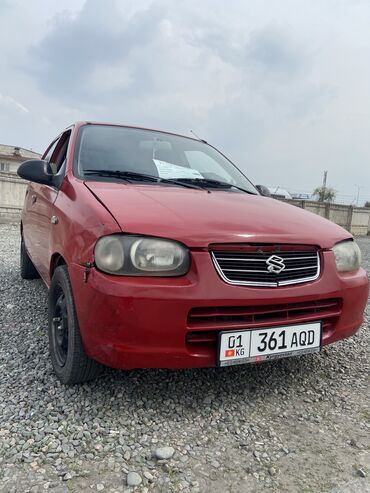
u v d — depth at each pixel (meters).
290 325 2.21
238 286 2.02
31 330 3.27
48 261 2.88
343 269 2.45
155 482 1.68
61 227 2.49
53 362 2.52
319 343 2.32
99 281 1.95
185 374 2.63
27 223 4.19
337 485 1.72
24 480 1.65
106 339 1.95
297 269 2.22
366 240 17.17
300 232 2.30
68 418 2.07
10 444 1.85
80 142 3.10
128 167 2.95
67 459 1.78
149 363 1.96
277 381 2.64
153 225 2.03
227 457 1.87
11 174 12.69
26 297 4.18
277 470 1.80
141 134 3.46
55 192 2.96
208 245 2.02
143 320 1.90
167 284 1.94
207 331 2.03
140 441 1.94
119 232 1.98
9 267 5.67
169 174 3.04
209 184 3.13
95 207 2.21
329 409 2.34
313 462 1.87
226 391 2.46
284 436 2.06
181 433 2.02
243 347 2.09
